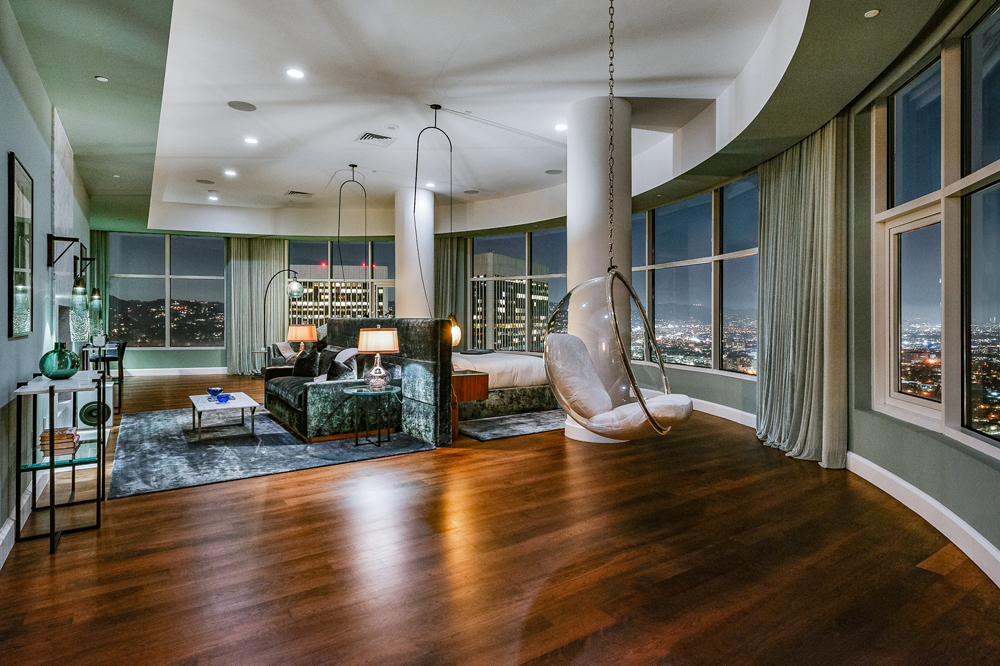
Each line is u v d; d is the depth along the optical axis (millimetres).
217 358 10656
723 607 2057
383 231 9945
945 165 2871
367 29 3670
